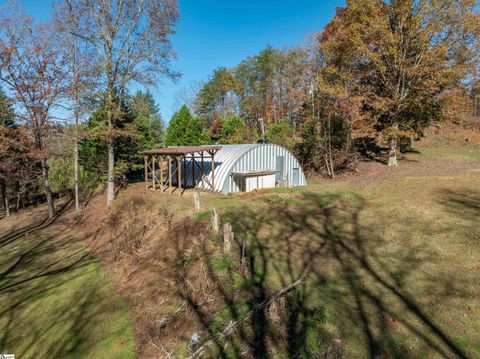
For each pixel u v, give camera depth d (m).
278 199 16.55
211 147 20.30
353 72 25.34
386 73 24.80
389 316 6.36
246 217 13.63
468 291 6.93
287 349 5.74
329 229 11.79
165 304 8.07
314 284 7.85
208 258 9.21
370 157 30.28
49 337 8.19
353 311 6.64
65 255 14.73
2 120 21.58
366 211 13.54
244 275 8.34
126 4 19.48
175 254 10.34
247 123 50.53
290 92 38.03
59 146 25.31
